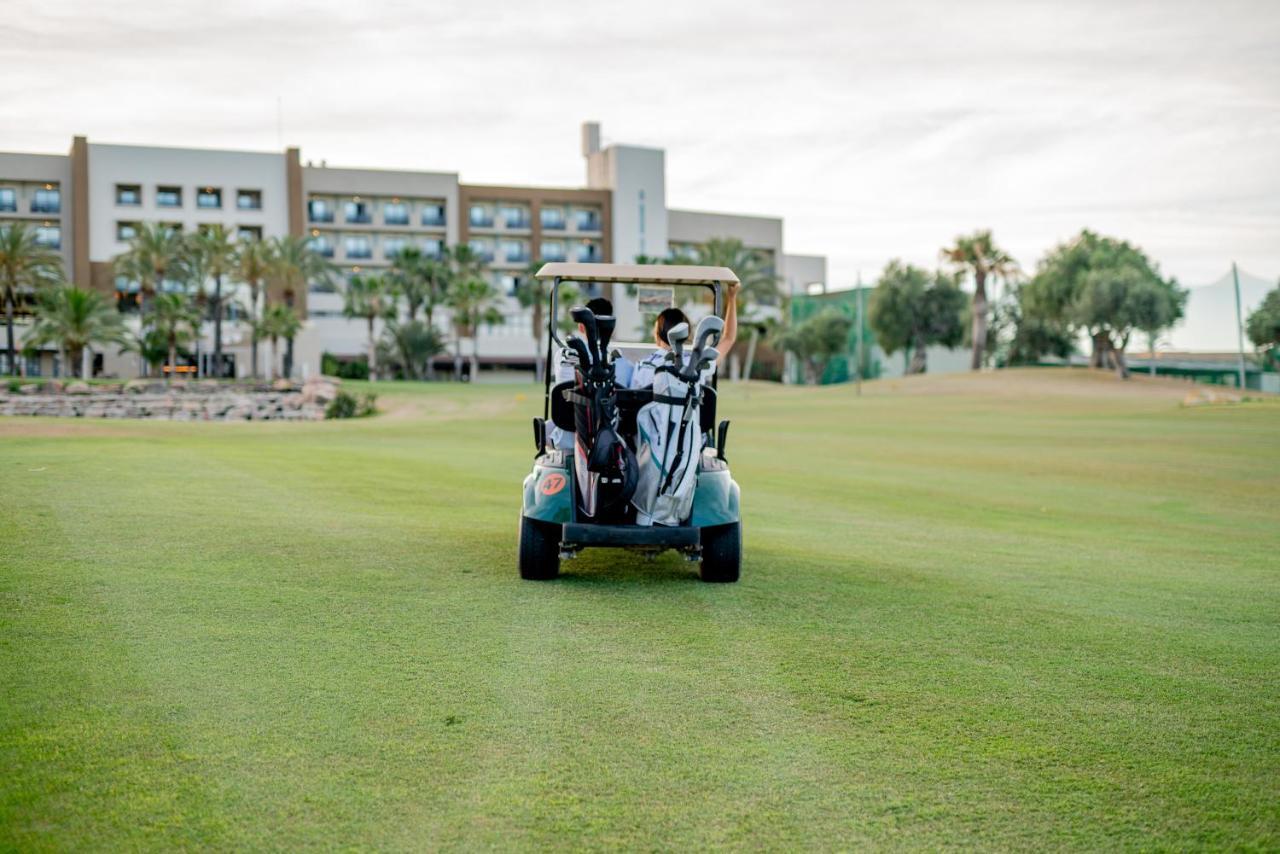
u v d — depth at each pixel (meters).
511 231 104.69
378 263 100.56
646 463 6.98
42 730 4.11
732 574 7.39
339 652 5.29
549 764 4.00
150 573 6.82
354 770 3.87
